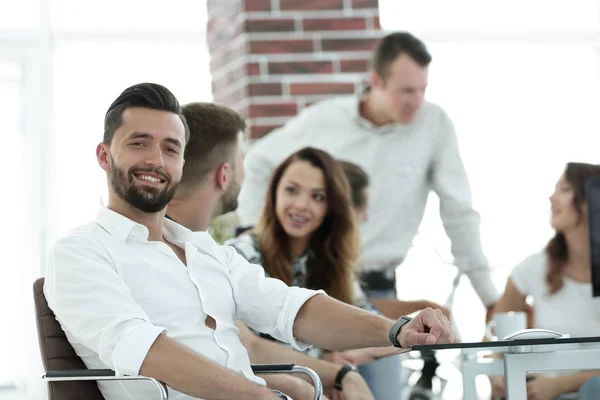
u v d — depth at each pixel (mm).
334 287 5363
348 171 7348
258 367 3641
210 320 3732
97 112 7852
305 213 5316
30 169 7777
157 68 7902
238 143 4586
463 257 7664
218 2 7906
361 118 7609
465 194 7699
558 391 5555
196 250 3826
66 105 7824
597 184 5102
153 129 3646
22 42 7773
